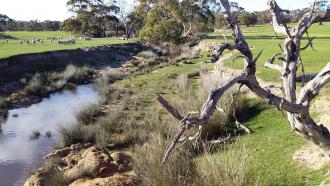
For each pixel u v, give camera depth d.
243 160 9.45
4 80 32.41
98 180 11.07
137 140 15.30
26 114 23.75
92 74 38.69
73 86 33.22
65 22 86.94
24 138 18.61
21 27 135.62
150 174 9.89
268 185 9.38
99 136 15.93
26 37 83.75
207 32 63.62
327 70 5.51
